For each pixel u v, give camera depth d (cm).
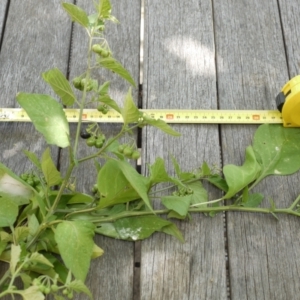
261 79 63
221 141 59
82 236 46
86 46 64
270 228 54
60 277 50
